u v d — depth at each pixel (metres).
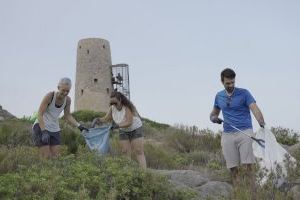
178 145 15.20
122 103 8.19
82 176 5.93
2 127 12.34
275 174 6.39
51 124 7.84
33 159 7.20
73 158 7.20
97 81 45.22
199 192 7.14
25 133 11.93
